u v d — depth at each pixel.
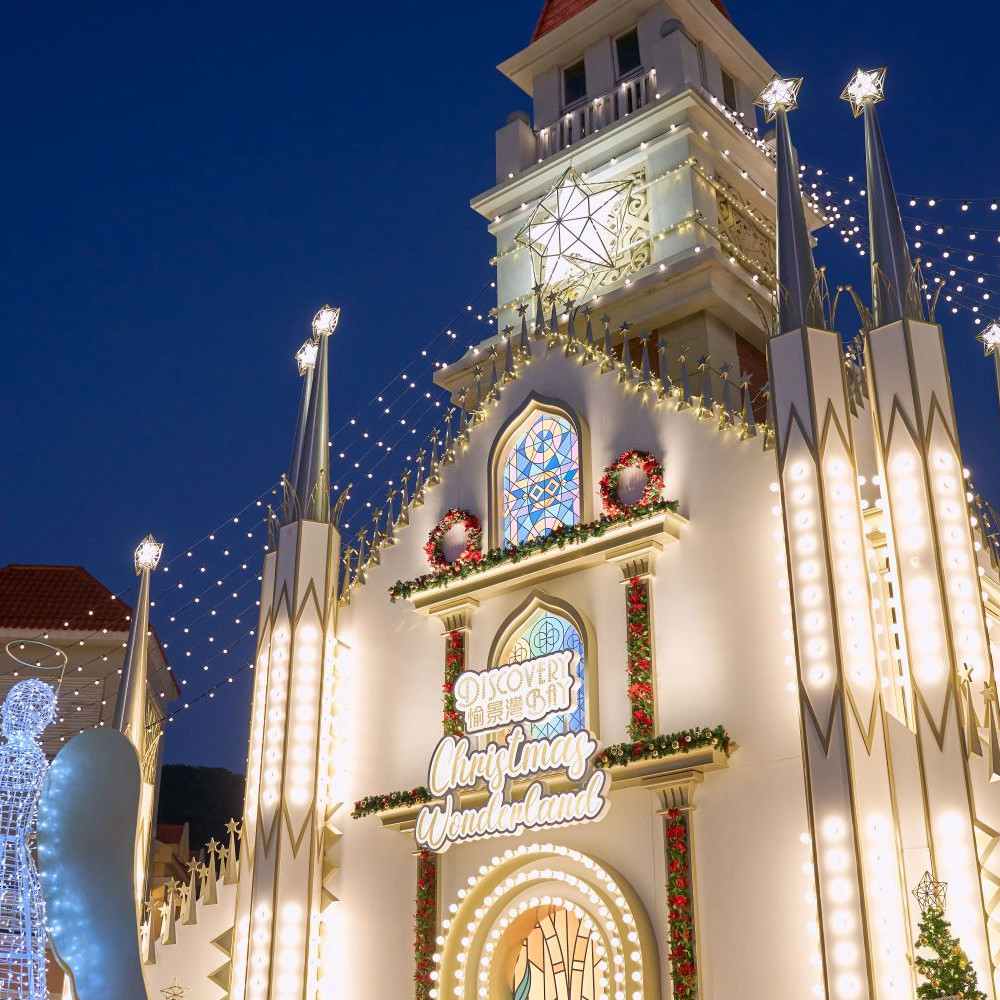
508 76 35.06
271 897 22.25
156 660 37.88
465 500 25.12
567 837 20.88
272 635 24.61
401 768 23.73
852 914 16.25
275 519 25.97
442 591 24.12
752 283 27.66
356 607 25.89
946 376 19.30
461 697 22.52
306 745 23.59
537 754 20.83
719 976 18.38
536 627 23.03
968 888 16.00
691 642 20.67
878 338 19.53
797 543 18.42
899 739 17.47
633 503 22.09
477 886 21.58
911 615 17.80
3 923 16.45
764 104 21.97
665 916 19.27
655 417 22.72
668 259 27.48
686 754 19.52
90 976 13.40
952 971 14.84
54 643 34.06
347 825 23.94
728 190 30.17
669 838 19.42
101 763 14.19
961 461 18.72
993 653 21.89
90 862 13.84
